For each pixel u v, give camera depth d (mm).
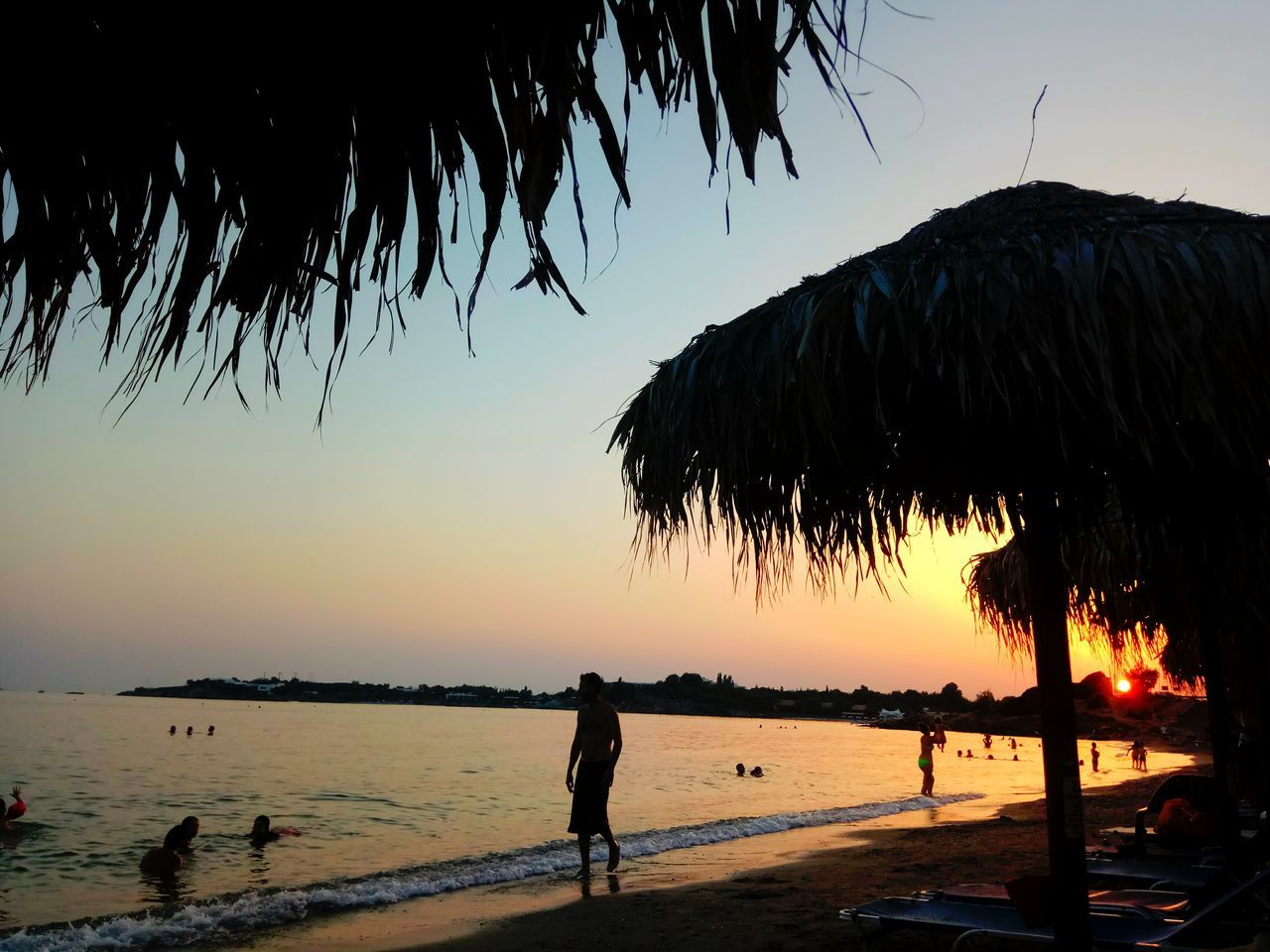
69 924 8102
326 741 60656
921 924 4363
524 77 1503
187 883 11477
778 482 4039
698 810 21359
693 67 1507
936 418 3514
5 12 1431
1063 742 3402
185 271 1501
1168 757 65938
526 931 6977
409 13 1456
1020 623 8359
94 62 1470
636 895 8344
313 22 1457
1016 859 10180
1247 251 2857
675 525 3711
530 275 1499
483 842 15766
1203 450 3371
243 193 1502
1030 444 3488
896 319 2982
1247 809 8500
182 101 1480
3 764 35031
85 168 1538
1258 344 2787
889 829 15508
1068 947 3295
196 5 1451
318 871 12430
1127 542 5551
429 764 40719
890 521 4254
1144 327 2838
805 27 1418
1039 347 2834
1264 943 3822
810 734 121750
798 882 8844
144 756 41188
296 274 1563
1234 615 5461
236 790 26281
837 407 3234
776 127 1487
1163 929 4141
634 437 3828
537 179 1465
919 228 3574
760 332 3328
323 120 1504
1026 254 2980
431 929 7285
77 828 17359
